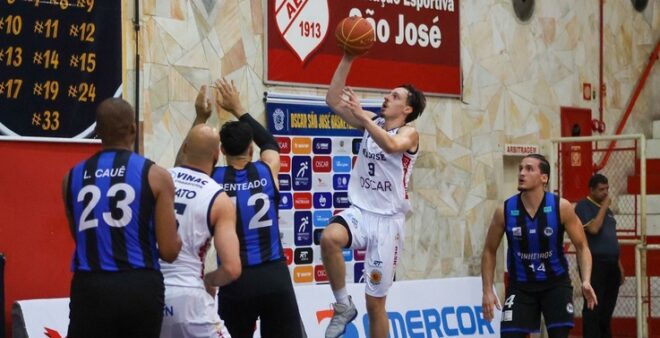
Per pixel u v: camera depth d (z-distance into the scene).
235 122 17.39
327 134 26.70
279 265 17.02
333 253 18.98
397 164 19.28
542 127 32.62
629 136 30.78
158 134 23.70
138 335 13.52
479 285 28.73
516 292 20.25
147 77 23.47
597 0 34.88
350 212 19.38
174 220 13.77
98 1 22.39
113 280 13.34
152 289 13.52
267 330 17.11
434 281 27.67
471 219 30.42
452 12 29.86
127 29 23.06
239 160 17.25
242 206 16.83
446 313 27.59
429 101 29.30
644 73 36.72
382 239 19.33
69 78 22.00
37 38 21.59
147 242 13.59
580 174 33.69
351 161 27.16
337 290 19.09
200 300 14.77
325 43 26.88
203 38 24.56
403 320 26.48
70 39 22.00
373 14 27.84
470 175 30.38
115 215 13.50
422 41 29.05
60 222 21.97
